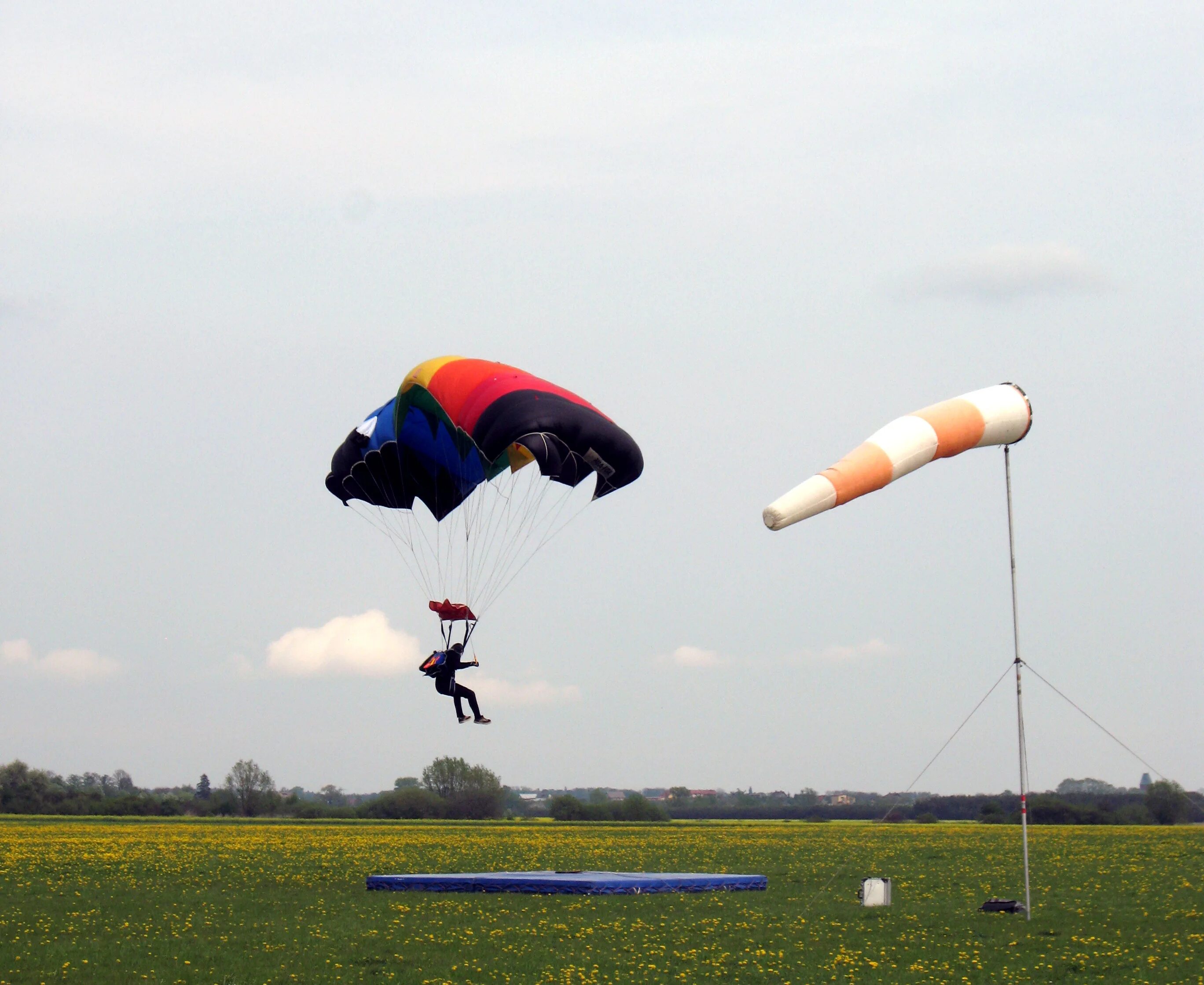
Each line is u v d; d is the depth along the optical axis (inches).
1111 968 885.2
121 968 887.1
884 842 2815.0
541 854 2300.7
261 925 1108.5
